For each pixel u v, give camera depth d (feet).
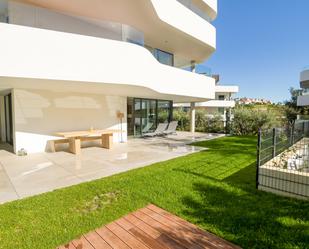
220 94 136.36
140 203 12.57
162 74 31.35
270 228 9.73
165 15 30.50
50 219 10.73
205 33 40.70
